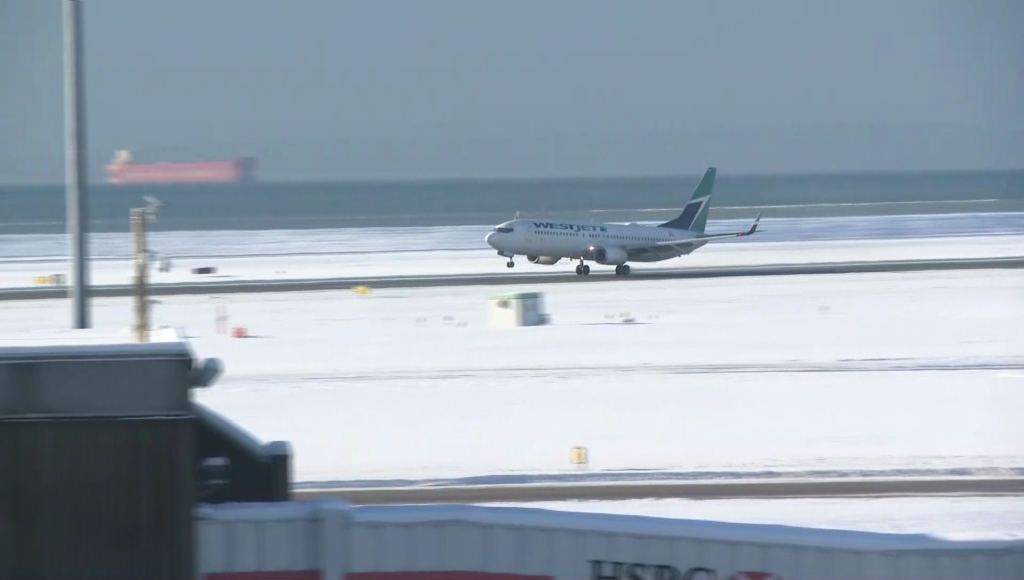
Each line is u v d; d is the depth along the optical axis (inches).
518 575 2503.7
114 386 2332.7
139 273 3924.7
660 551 2514.8
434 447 5502.0
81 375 2322.8
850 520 4141.2
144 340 2694.4
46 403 2315.5
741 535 2532.0
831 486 4670.3
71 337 2733.8
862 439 5565.9
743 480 4788.4
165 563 2363.4
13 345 2474.2
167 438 2349.9
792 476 4847.4
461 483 4793.3
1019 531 3941.9
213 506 2516.0
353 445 5561.0
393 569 2486.5
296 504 2541.8
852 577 2549.2
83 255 3722.9
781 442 5516.7
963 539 2650.1
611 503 4441.4
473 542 2496.3
